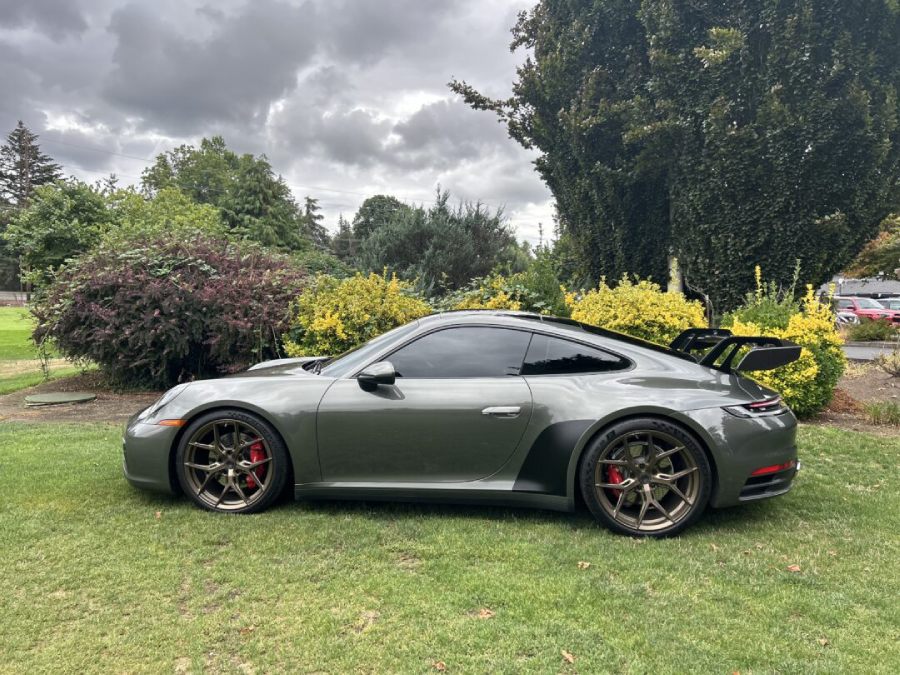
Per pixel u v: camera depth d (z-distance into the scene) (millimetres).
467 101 13055
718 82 9297
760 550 3070
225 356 8227
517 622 2371
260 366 4441
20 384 9484
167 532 3215
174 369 8938
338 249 42062
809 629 2344
